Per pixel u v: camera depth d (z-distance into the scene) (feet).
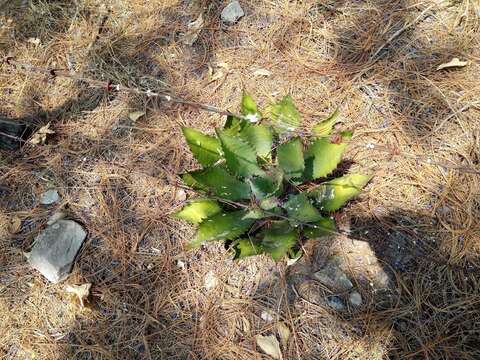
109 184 3.61
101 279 3.27
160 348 3.01
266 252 2.88
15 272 3.36
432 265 3.02
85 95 4.04
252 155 3.13
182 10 4.34
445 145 3.35
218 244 3.29
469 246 3.02
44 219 3.53
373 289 3.02
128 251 3.34
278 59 3.92
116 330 3.10
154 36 4.24
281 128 3.30
